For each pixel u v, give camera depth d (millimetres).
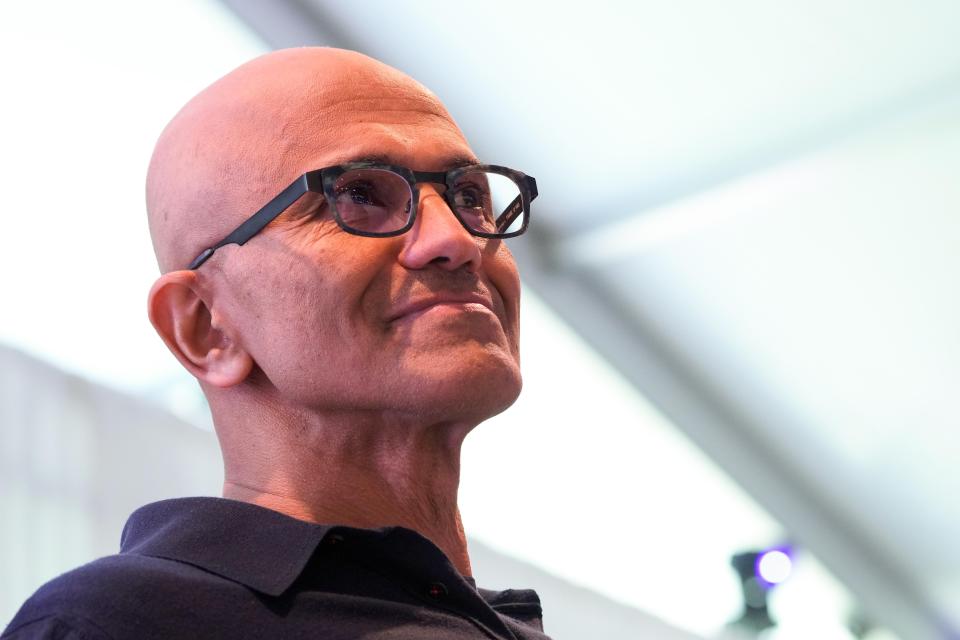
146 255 6289
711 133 8062
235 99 2416
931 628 12250
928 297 9320
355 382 2174
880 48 7453
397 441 2271
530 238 8688
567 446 9367
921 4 7121
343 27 7031
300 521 2059
